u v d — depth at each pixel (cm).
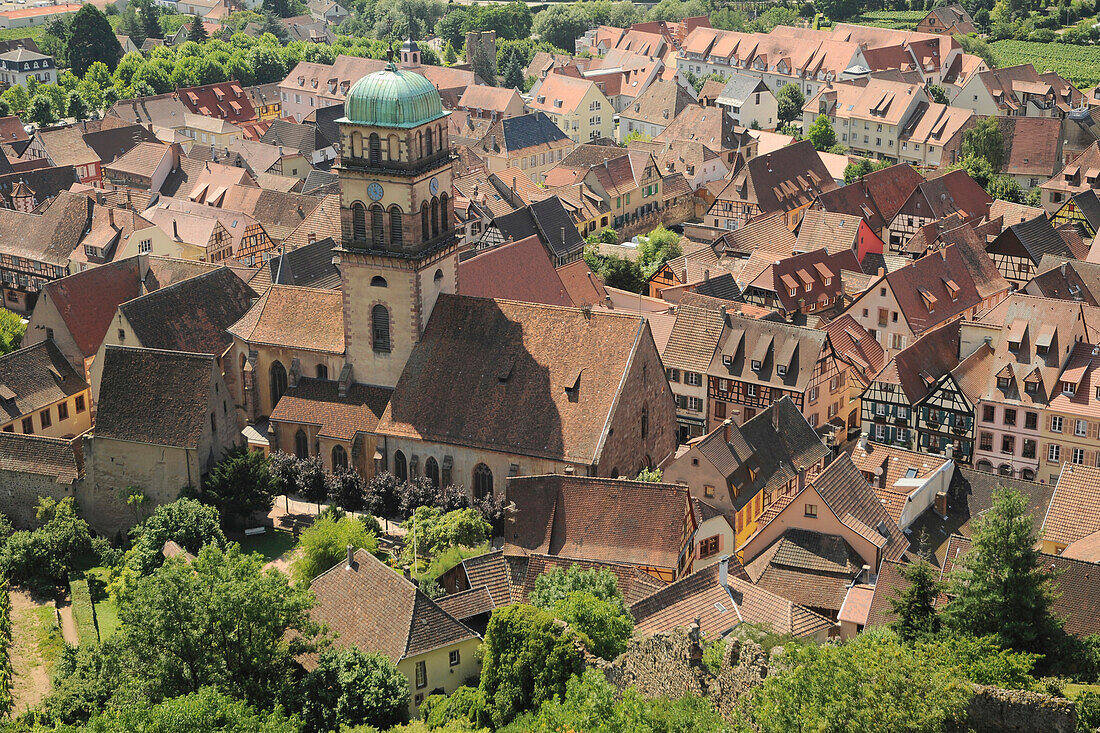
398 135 12875
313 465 13550
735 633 9569
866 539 11919
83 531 12762
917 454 13500
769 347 15875
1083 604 10512
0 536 12950
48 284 16462
